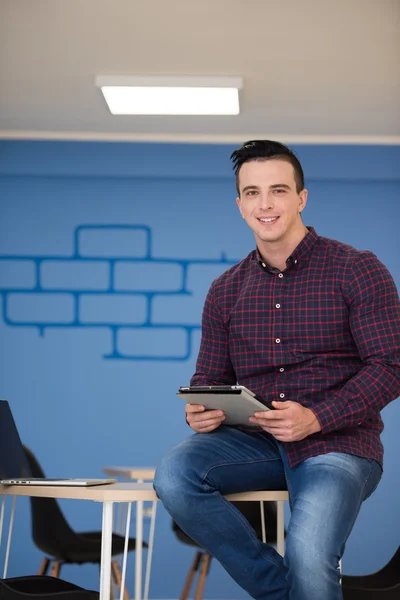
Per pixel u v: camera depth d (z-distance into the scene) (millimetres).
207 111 5316
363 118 5480
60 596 2164
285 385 2178
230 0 3891
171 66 4641
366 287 2139
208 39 4293
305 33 4215
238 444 2121
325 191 5973
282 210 2205
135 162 5895
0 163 5852
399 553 2623
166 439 5816
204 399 2041
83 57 4539
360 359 2193
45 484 2201
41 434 5801
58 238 5945
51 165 5867
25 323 5883
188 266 5941
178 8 3967
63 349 5875
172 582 5559
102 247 5945
